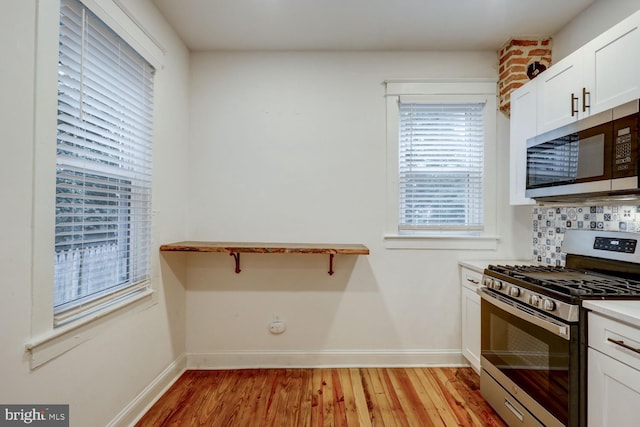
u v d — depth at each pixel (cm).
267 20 209
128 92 169
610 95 146
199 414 182
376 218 245
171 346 219
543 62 227
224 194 245
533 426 148
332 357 243
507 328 170
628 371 106
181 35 226
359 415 182
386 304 245
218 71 245
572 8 196
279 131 246
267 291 244
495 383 182
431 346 244
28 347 109
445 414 183
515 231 243
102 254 153
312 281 244
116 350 159
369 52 246
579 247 187
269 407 189
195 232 243
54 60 118
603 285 141
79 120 133
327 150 246
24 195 108
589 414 122
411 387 213
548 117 184
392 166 244
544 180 176
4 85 100
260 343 244
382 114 245
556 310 133
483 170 244
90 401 141
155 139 196
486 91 243
